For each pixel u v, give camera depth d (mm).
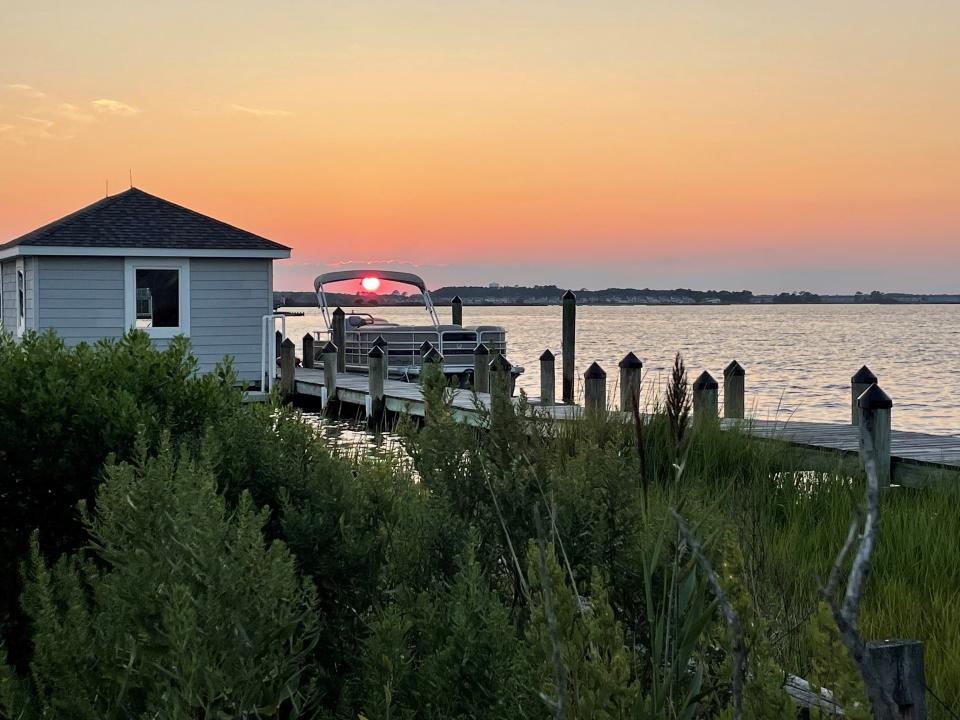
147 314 20656
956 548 6691
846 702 1828
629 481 3730
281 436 4781
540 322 136125
